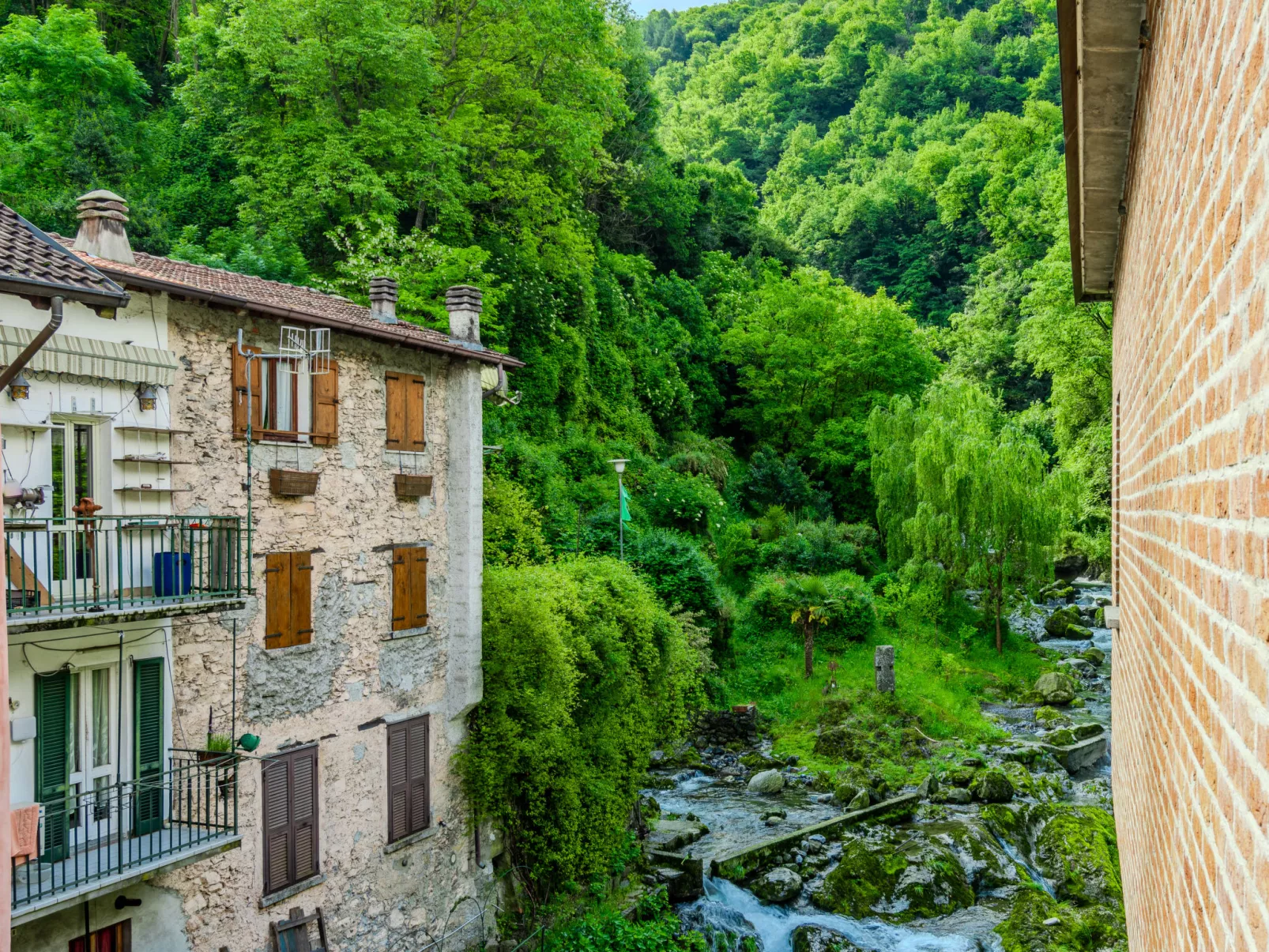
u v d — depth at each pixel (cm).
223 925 1205
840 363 4569
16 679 1003
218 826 1106
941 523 3397
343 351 1430
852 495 4391
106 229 1220
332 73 2781
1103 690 3156
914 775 2430
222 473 1243
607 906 1727
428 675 1564
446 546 1614
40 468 1036
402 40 2688
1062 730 2695
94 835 1072
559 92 3472
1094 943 1744
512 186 3158
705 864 1938
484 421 2844
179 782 1087
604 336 3938
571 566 1983
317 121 2723
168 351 1166
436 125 2894
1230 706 232
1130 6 408
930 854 1952
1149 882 513
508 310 3181
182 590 1105
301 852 1321
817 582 3234
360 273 2475
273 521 1309
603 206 4600
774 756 2581
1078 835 2066
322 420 1385
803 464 4522
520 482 2831
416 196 2897
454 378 1633
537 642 1656
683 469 3928
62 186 2567
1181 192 326
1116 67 469
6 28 2898
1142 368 543
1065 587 4128
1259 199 186
